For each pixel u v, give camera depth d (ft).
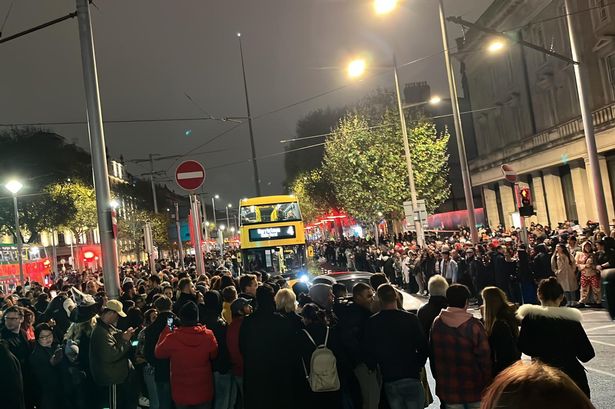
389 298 20.74
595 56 106.52
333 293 28.68
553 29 120.88
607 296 20.02
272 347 21.45
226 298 29.14
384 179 135.74
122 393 27.94
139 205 338.95
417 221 93.25
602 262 53.83
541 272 56.49
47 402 27.17
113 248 39.47
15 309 28.53
